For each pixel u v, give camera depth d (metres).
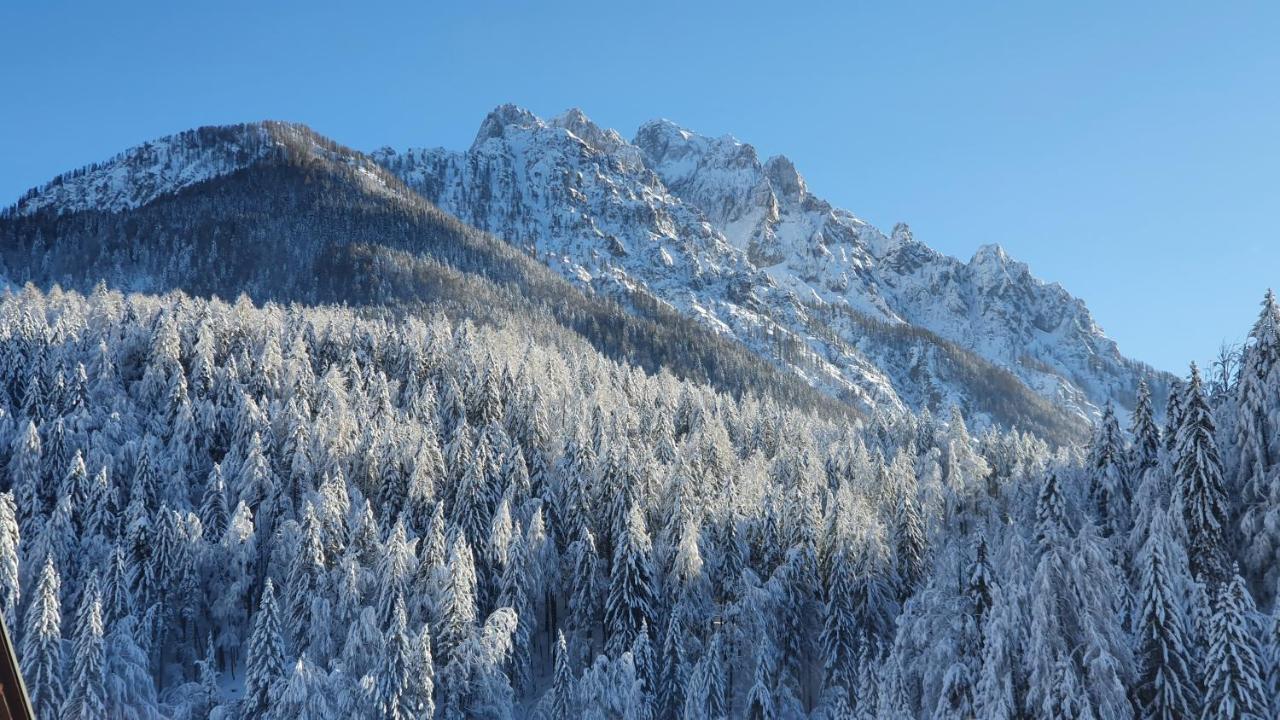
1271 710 31.80
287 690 50.12
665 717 59.06
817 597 66.31
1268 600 40.34
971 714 38.22
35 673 50.72
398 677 51.97
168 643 64.38
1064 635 35.28
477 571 66.31
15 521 60.16
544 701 58.94
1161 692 33.72
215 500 69.75
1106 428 54.94
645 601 63.62
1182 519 41.41
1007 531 43.44
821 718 59.22
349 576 59.66
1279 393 43.22
